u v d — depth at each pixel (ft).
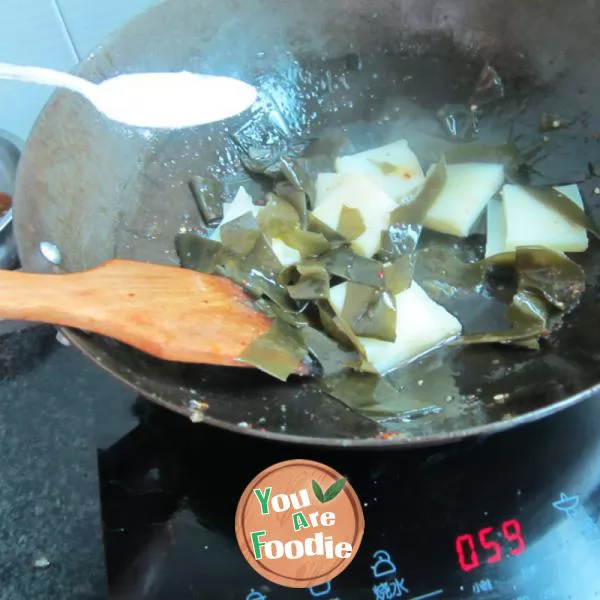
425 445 0.99
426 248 1.45
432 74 1.62
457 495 1.09
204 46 1.49
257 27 1.52
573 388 1.14
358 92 1.63
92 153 1.33
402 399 1.18
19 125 1.73
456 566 1.01
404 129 1.61
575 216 1.41
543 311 1.29
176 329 1.08
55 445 1.23
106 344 1.09
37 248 1.14
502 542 1.03
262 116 1.59
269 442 1.15
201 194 1.49
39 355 1.34
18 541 1.12
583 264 1.37
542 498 1.08
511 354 1.26
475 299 1.37
